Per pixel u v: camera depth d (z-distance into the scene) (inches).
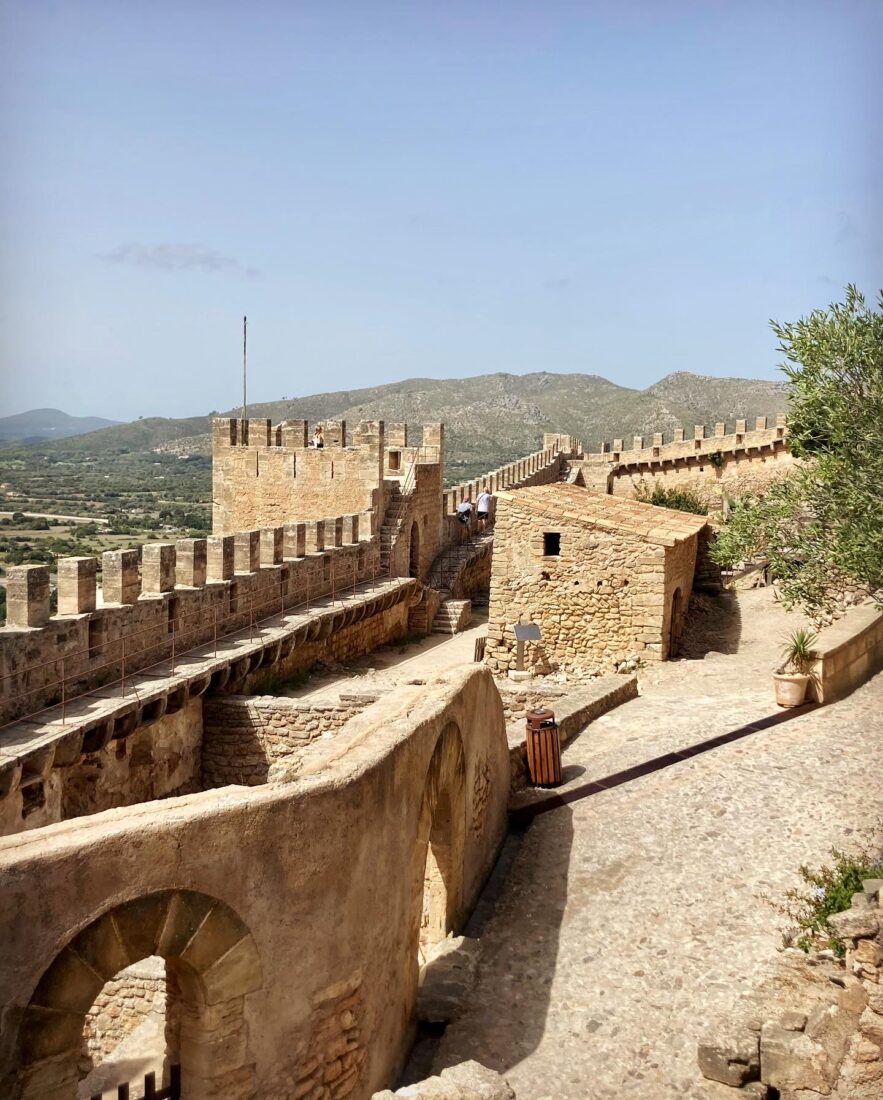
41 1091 256.1
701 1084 374.6
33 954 250.7
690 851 551.5
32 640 619.8
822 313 619.2
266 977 305.0
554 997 433.7
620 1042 401.7
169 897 278.5
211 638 895.7
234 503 1610.5
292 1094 317.1
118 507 4190.5
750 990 423.8
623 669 959.0
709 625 1117.1
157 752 751.1
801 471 682.8
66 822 277.0
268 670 971.3
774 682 795.4
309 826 317.4
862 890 447.8
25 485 5575.8
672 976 442.3
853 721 733.3
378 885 359.9
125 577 745.0
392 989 375.2
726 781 635.5
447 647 1401.3
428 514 1681.8
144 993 520.7
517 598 1007.6
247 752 828.0
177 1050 321.1
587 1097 370.9
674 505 2257.6
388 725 406.0
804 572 654.5
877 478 589.6
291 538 1146.7
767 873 518.6
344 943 335.9
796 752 674.8
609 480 2506.2
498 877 546.3
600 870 542.3
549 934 485.1
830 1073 357.7
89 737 620.4
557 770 660.1
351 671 1158.3
